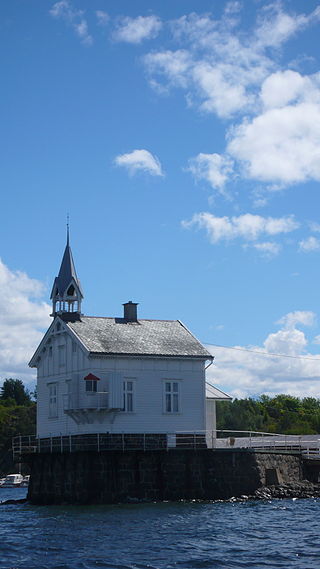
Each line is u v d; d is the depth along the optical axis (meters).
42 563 35.12
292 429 136.38
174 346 66.50
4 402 183.88
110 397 61.91
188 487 61.28
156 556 36.31
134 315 69.00
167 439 64.12
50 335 67.81
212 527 45.12
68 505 60.94
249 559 35.31
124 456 60.78
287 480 64.44
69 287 67.38
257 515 50.62
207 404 72.19
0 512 58.38
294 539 40.50
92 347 62.78
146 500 60.44
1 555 37.47
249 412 142.25
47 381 68.25
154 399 64.44
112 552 37.59
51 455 64.75
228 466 61.69
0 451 143.50
